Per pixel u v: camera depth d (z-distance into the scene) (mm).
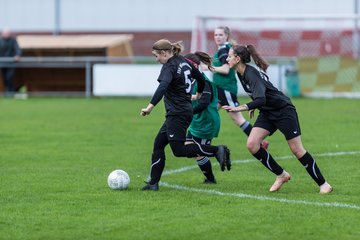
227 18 59031
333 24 63812
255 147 21578
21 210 19375
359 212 18969
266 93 21062
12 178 24250
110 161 28062
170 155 29484
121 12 75438
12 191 21969
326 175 24750
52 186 22719
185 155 21281
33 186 22750
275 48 64125
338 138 34125
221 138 34812
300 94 57781
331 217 18422
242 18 58750
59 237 16797
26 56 62562
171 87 21281
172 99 21375
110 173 24422
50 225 17812
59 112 48125
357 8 68250
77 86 63062
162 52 21188
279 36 63969
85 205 19922
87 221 18156
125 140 34219
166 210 19281
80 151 30719
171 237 16719
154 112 47781
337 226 17562
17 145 32625
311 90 57844
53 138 35031
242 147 31812
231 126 39750
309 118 42438
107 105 52938
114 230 17328
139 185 23000
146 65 57219
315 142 32875
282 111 21188
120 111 48469
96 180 23797
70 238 16719
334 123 39969
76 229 17438
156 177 22047
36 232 17203
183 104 21359
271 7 70875
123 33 75562
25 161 28078
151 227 17547
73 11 75875
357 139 33688
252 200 20531
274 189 21844
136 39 75312
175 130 21312
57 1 75188
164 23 74750
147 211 19172
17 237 16797
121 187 22000
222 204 19984
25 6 75938
